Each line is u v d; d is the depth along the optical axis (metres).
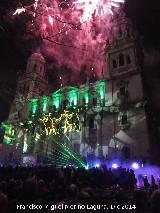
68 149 50.25
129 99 47.91
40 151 53.44
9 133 62.50
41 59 74.25
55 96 60.72
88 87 55.88
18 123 61.16
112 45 57.50
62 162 49.50
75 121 52.50
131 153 42.66
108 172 18.05
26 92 66.75
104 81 53.09
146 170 39.09
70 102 57.59
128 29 57.84
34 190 6.77
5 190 8.30
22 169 17.72
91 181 15.50
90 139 48.53
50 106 60.47
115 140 45.47
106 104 50.25
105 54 57.62
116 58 55.53
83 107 52.81
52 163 49.59
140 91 47.38
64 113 53.91
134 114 45.78
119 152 43.84
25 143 57.09
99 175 17.00
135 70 50.06
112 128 47.03
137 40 57.03
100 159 44.00
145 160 40.16
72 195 5.23
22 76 70.62
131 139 43.94
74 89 58.03
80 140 49.78
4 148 60.03
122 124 46.41
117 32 58.72
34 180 7.00
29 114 62.38
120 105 47.53
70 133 52.00
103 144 46.25
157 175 38.25
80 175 16.23
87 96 55.62
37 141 54.91
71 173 15.91
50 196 8.45
